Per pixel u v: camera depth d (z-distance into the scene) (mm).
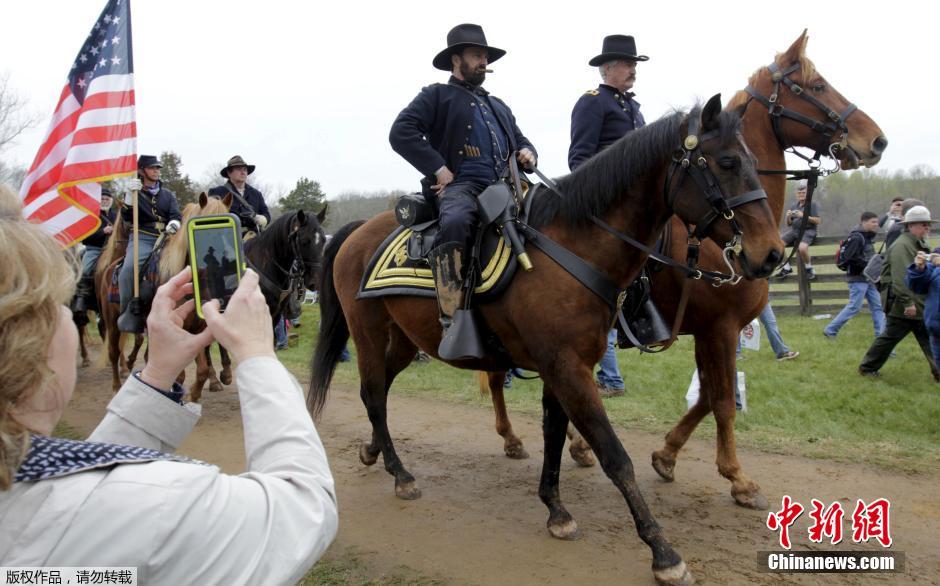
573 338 3086
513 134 3916
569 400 3080
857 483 4141
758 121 4191
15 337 837
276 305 6387
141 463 919
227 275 1262
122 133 5879
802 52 4082
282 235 6227
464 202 3486
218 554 896
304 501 1014
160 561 856
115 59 5961
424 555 3387
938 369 6023
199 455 5164
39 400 922
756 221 2896
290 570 955
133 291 6367
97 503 843
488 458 4949
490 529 3676
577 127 4445
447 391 7078
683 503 3938
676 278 3855
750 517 3717
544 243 3184
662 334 3766
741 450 4797
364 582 3133
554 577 3115
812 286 12289
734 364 3900
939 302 5781
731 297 3770
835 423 5320
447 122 3717
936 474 4238
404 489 4148
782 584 2996
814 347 8328
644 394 6531
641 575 3107
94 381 8078
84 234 6191
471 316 3350
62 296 903
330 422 6027
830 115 4016
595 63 4562
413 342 4020
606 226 3094
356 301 4316
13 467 832
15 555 807
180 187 26641
